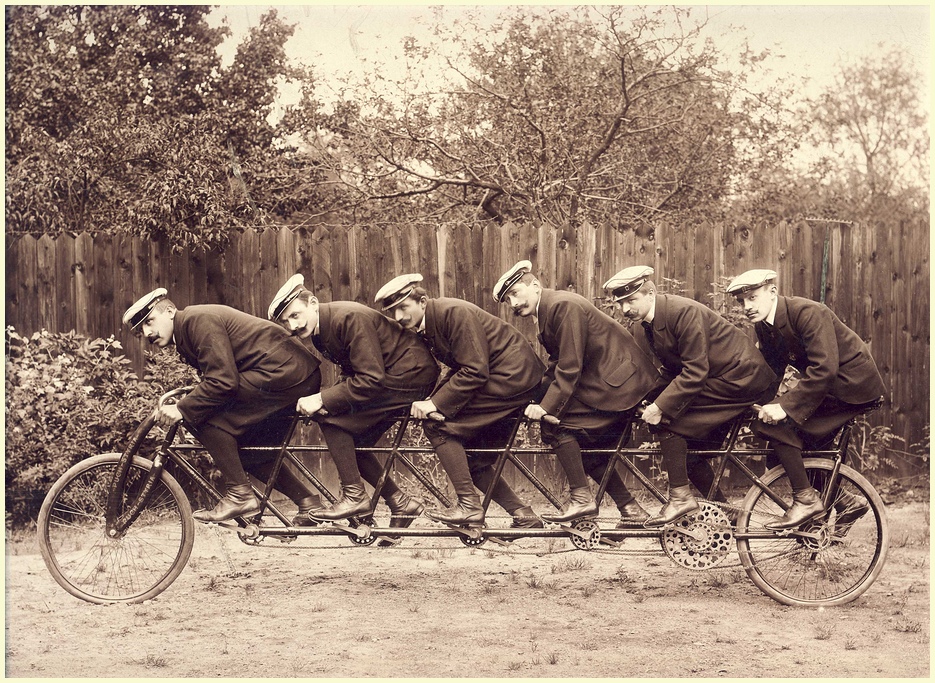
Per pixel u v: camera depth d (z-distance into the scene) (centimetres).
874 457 642
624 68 779
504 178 788
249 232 620
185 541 449
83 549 515
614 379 423
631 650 380
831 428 430
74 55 756
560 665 362
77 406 589
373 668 359
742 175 852
